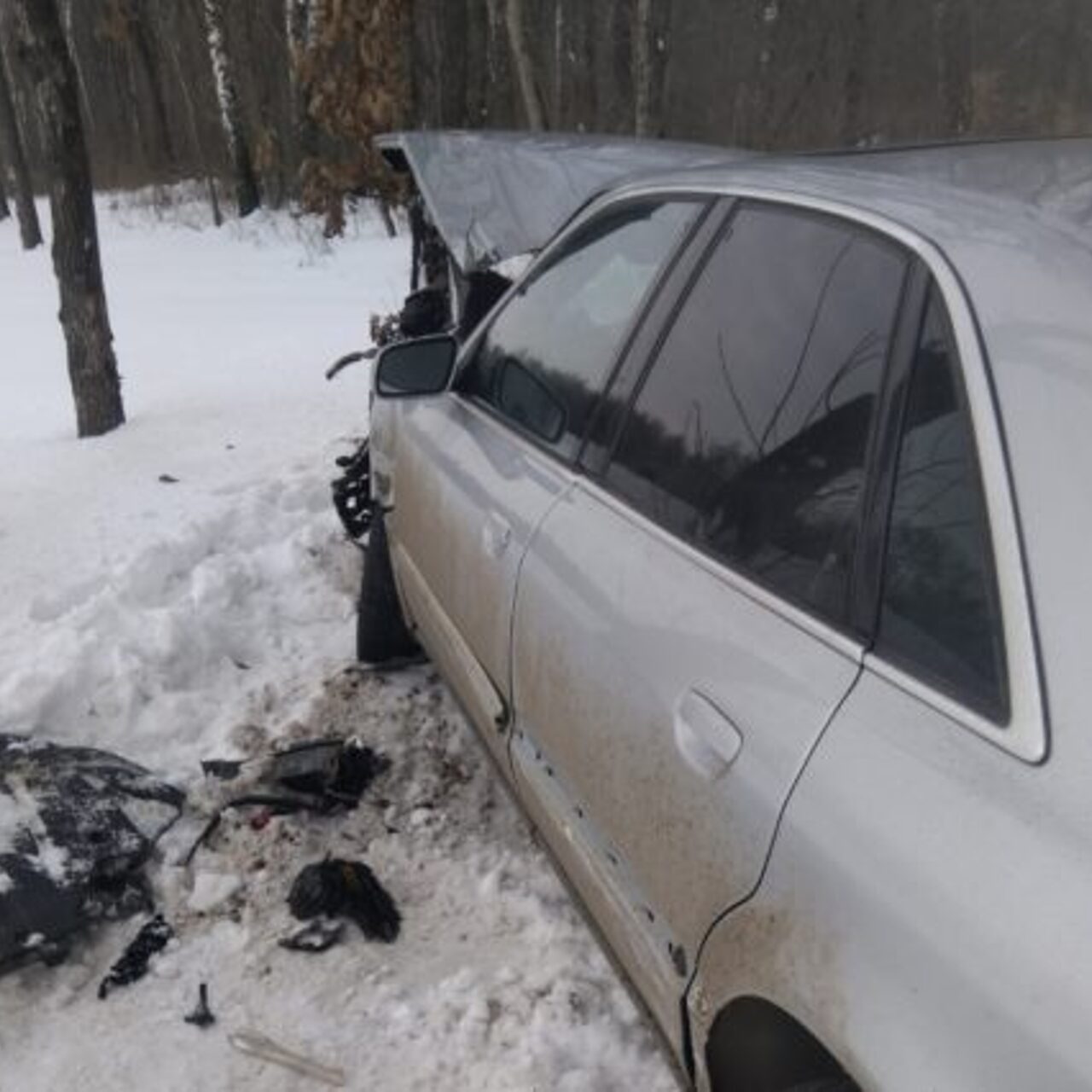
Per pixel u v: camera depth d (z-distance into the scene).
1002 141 2.44
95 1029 2.87
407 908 3.22
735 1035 1.88
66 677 4.07
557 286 3.09
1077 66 26.09
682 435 2.31
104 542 5.52
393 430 3.85
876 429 1.82
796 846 1.66
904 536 1.71
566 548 2.50
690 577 2.10
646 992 2.23
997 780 1.43
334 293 14.75
